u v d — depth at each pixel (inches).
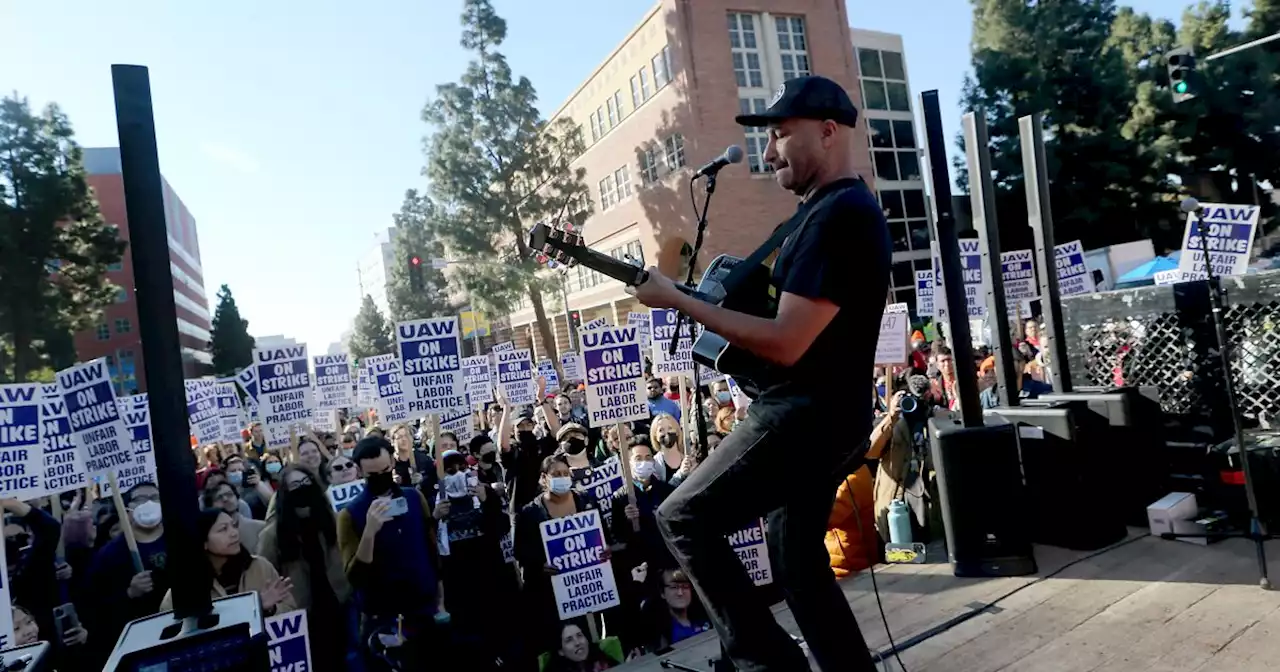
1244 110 1200.2
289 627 190.9
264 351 353.4
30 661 90.3
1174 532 171.6
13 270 1512.1
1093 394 201.9
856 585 167.3
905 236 1499.8
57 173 1578.5
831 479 77.2
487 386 550.3
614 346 273.4
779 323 68.8
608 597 230.5
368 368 559.5
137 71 95.0
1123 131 1186.0
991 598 143.2
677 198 1299.2
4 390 217.9
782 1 1305.4
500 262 1419.8
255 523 248.4
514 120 1424.7
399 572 204.5
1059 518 174.1
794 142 76.5
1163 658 109.5
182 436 94.1
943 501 164.6
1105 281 901.2
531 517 237.5
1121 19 1441.9
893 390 348.2
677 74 1250.0
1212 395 192.4
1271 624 116.2
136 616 217.0
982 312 385.1
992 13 1267.2
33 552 222.4
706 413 415.2
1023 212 1207.6
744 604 75.1
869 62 1512.1
